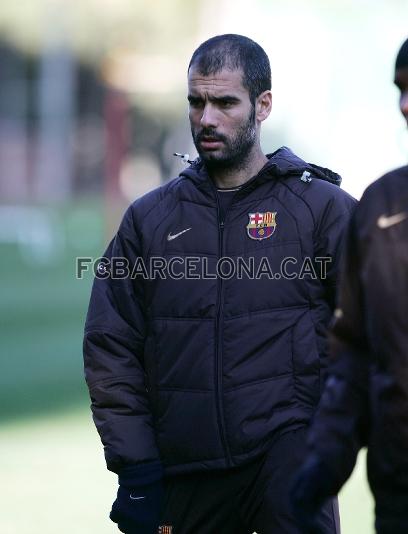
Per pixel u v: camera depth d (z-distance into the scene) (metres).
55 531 14.73
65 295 46.41
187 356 10.27
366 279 7.57
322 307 10.30
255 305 10.20
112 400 10.45
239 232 10.35
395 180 7.68
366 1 94.25
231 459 10.11
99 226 59.44
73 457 19.52
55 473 18.34
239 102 10.34
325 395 7.84
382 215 7.59
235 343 10.16
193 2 74.56
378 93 95.44
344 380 7.80
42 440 20.92
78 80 91.62
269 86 10.64
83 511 15.82
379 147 95.06
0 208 63.88
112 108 85.25
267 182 10.45
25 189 89.62
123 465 10.35
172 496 10.45
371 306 7.54
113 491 17.11
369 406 7.77
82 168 94.38
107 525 15.03
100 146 93.94
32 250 54.69
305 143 97.19
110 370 10.52
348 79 96.06
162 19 73.19
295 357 10.13
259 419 10.08
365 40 95.19
